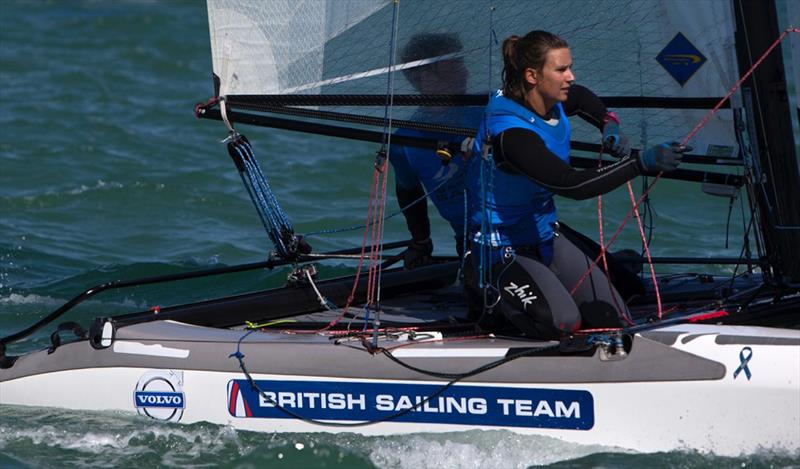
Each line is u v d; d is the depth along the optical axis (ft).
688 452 46.62
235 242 89.51
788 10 49.88
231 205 100.99
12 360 57.00
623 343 48.21
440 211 58.03
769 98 50.57
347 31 52.26
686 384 46.44
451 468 48.01
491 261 50.67
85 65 165.37
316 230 91.56
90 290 55.93
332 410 50.98
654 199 95.66
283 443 50.11
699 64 52.85
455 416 49.32
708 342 46.75
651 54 53.67
